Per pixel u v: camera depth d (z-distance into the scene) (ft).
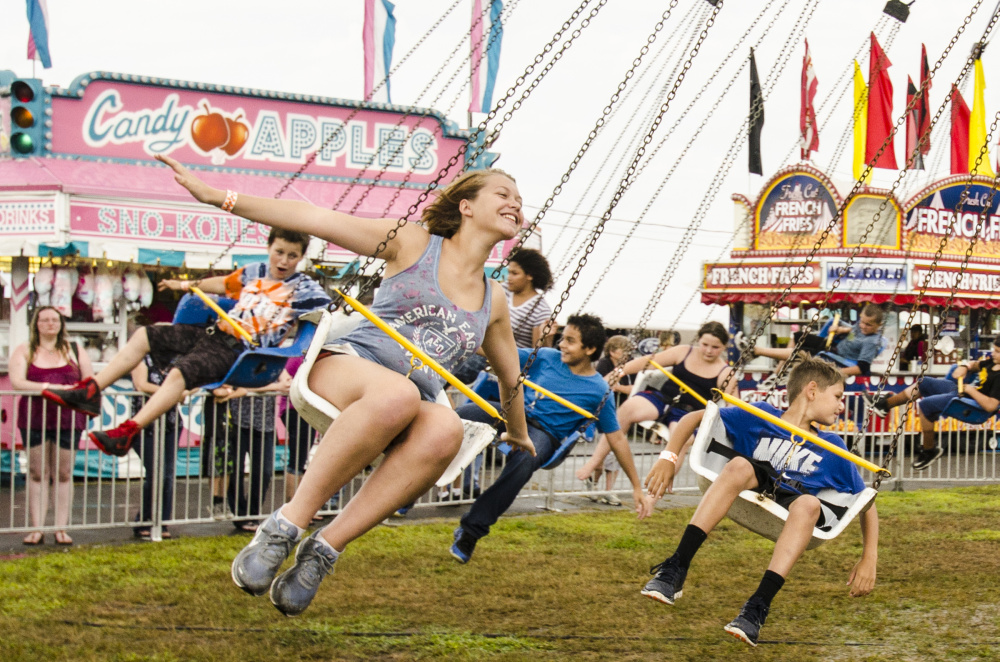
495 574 17.79
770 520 13.28
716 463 13.60
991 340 45.24
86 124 30.66
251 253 29.58
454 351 10.55
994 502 27.43
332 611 15.19
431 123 35.76
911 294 40.16
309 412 9.96
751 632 12.21
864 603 16.42
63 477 20.07
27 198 27.37
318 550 9.68
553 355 18.66
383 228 10.28
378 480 9.74
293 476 22.47
